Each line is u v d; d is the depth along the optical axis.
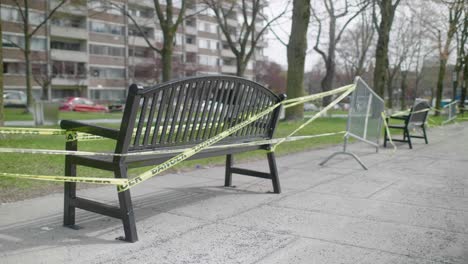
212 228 4.37
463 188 6.28
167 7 21.59
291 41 17.92
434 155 9.81
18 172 6.51
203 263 3.51
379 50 23.77
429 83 84.38
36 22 57.12
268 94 5.75
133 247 3.83
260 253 3.72
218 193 5.88
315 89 90.25
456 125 21.23
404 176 7.20
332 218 4.73
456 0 23.12
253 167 7.98
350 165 8.34
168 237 4.09
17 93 38.84
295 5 17.73
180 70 71.19
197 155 4.75
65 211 4.32
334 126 17.16
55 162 7.45
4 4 50.69
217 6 28.47
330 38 34.12
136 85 3.77
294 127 15.93
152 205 5.21
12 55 55.41
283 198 5.62
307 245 3.92
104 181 3.87
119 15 66.50
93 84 65.50
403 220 4.68
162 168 4.29
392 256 3.68
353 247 3.88
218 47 86.31
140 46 70.19
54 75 56.75
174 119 4.47
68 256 3.60
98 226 4.37
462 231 4.33
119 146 3.87
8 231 4.16
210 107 4.90
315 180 6.84
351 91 8.11
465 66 36.38
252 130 5.71
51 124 17.89
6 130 3.87
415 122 11.82
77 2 31.17
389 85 54.41
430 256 3.68
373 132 9.98
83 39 63.72
